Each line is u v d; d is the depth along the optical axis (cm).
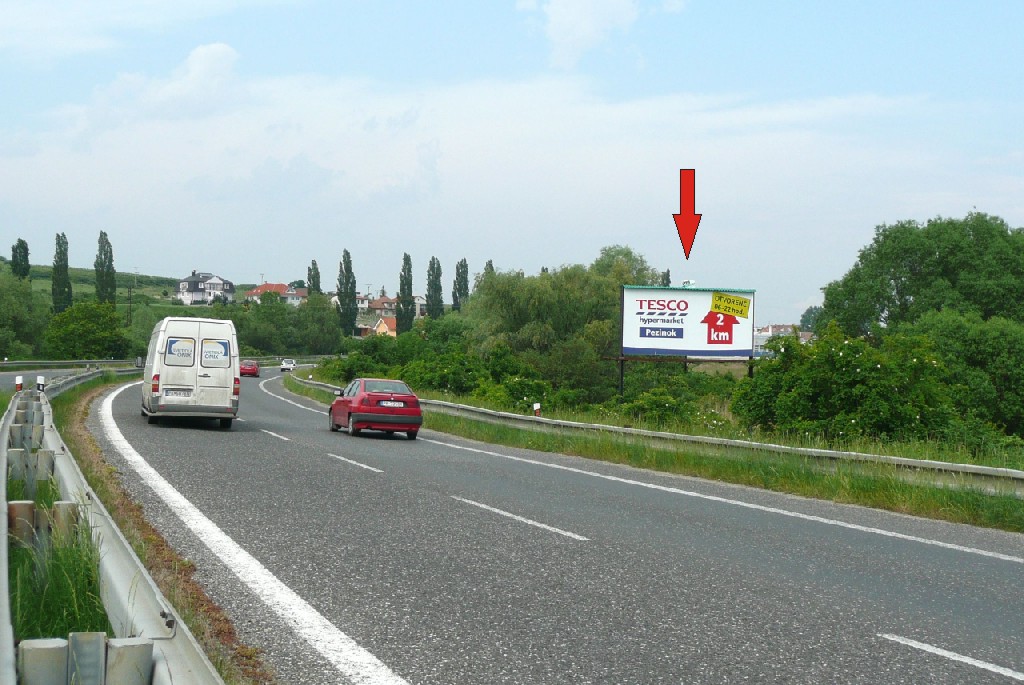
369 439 2286
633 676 526
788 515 1185
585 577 784
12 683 338
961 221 7356
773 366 2808
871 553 930
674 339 4059
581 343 6134
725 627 636
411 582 748
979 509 1159
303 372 9100
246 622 621
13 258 11612
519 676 521
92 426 2147
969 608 707
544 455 1995
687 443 1836
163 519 990
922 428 2459
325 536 934
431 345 7625
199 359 2316
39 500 933
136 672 358
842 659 566
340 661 543
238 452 1752
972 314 6212
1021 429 5897
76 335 9044
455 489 1338
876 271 7400
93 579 583
